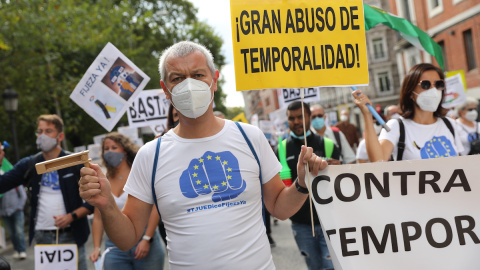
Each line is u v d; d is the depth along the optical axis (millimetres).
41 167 2281
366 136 3748
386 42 42500
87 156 2342
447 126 3867
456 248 2758
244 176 2424
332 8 2854
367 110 3771
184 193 2383
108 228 2379
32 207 4609
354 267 2717
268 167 2547
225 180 2393
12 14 14883
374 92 42938
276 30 2805
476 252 2758
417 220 2771
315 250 4387
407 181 2801
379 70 42469
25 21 14984
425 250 2750
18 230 9016
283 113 14430
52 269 4270
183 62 2404
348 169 2785
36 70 15766
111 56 4980
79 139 23266
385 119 10195
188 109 2377
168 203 2402
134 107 7691
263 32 2793
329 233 2740
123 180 4559
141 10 34250
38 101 16281
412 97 3811
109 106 4973
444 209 2789
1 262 2941
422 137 3795
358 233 2742
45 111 16875
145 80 4969
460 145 3879
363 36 2861
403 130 3799
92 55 19438
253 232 2406
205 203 2373
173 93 2404
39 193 4578
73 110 18859
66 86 16953
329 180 2770
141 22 22406
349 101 47656
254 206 2451
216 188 2381
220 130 2492
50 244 4426
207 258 2322
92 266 7492
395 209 2771
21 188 9016
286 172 4594
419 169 2807
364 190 2779
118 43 20453
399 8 29188
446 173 2811
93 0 22516
